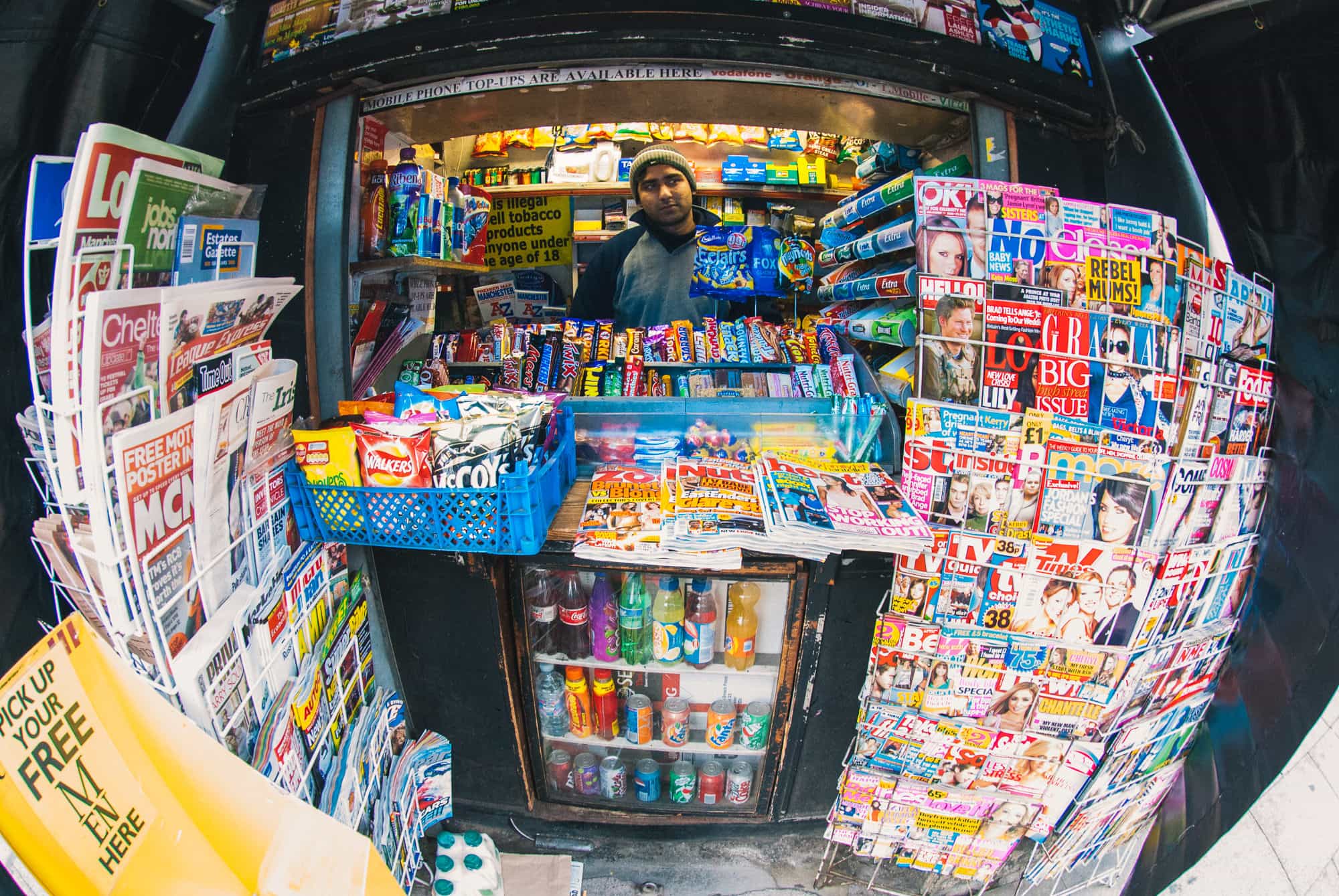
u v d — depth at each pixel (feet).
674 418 5.77
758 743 6.28
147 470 3.02
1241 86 5.16
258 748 3.84
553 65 4.94
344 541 4.54
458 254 6.61
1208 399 5.03
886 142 6.70
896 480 5.33
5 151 4.09
